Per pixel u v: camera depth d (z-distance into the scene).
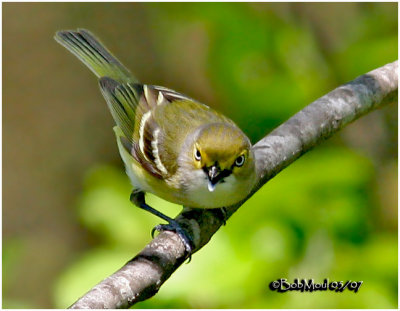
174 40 16.50
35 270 16.64
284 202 11.18
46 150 17.20
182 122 10.02
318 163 11.87
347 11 13.98
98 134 17.33
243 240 10.77
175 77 17.20
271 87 12.59
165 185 9.92
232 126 9.50
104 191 11.95
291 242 10.83
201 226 9.45
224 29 13.00
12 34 17.17
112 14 17.47
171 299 10.39
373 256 10.85
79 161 17.19
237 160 9.15
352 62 12.89
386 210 12.50
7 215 16.91
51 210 17.06
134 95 11.01
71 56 17.41
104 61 11.95
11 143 17.06
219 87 13.05
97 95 17.45
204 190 9.37
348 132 14.02
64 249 16.89
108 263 11.13
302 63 12.87
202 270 10.45
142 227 11.48
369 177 12.16
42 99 17.22
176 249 8.77
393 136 14.05
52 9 17.41
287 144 10.38
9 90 17.09
